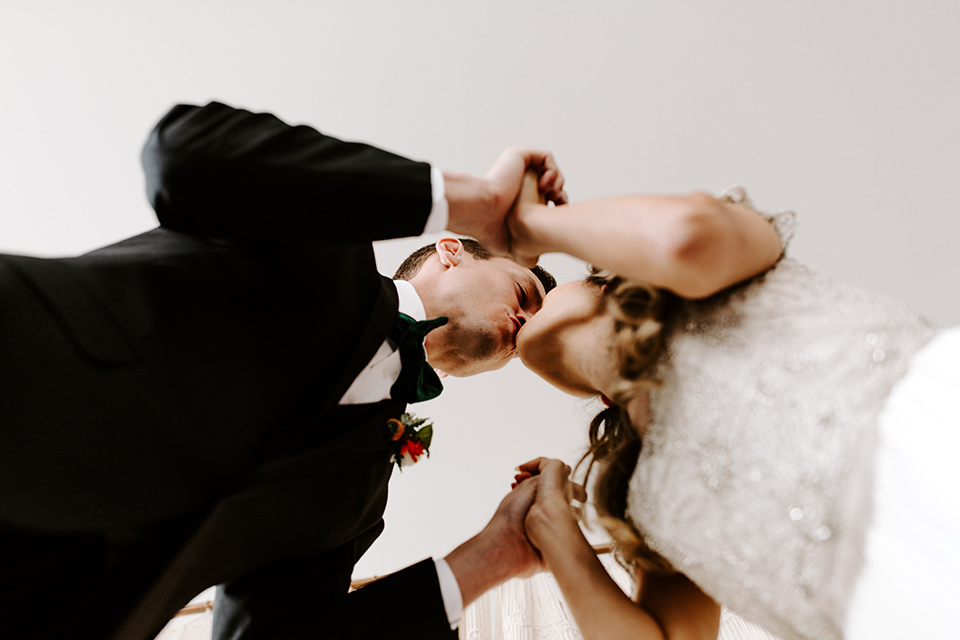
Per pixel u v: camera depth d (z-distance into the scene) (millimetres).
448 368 1892
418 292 1792
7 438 1011
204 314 1165
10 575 1053
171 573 1124
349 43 2596
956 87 2566
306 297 1264
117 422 1081
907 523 871
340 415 1339
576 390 1312
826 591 948
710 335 998
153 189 1147
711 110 2676
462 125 2738
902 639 852
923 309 2838
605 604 1199
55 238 2760
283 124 1152
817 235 2809
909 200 2723
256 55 2598
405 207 1062
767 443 939
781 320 989
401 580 1338
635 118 2697
